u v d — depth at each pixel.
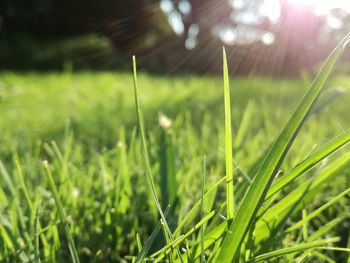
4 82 1.87
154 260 0.18
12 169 0.40
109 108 1.04
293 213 0.20
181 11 7.18
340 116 0.90
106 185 0.30
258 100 1.37
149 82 2.28
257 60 3.37
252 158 0.39
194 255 0.18
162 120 0.31
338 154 0.45
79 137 0.65
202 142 0.49
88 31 7.28
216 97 1.36
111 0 6.94
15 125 0.81
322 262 0.23
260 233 0.19
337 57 0.15
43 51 4.59
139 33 6.65
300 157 0.38
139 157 0.39
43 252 0.23
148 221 0.28
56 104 1.24
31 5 7.41
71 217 0.26
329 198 0.32
